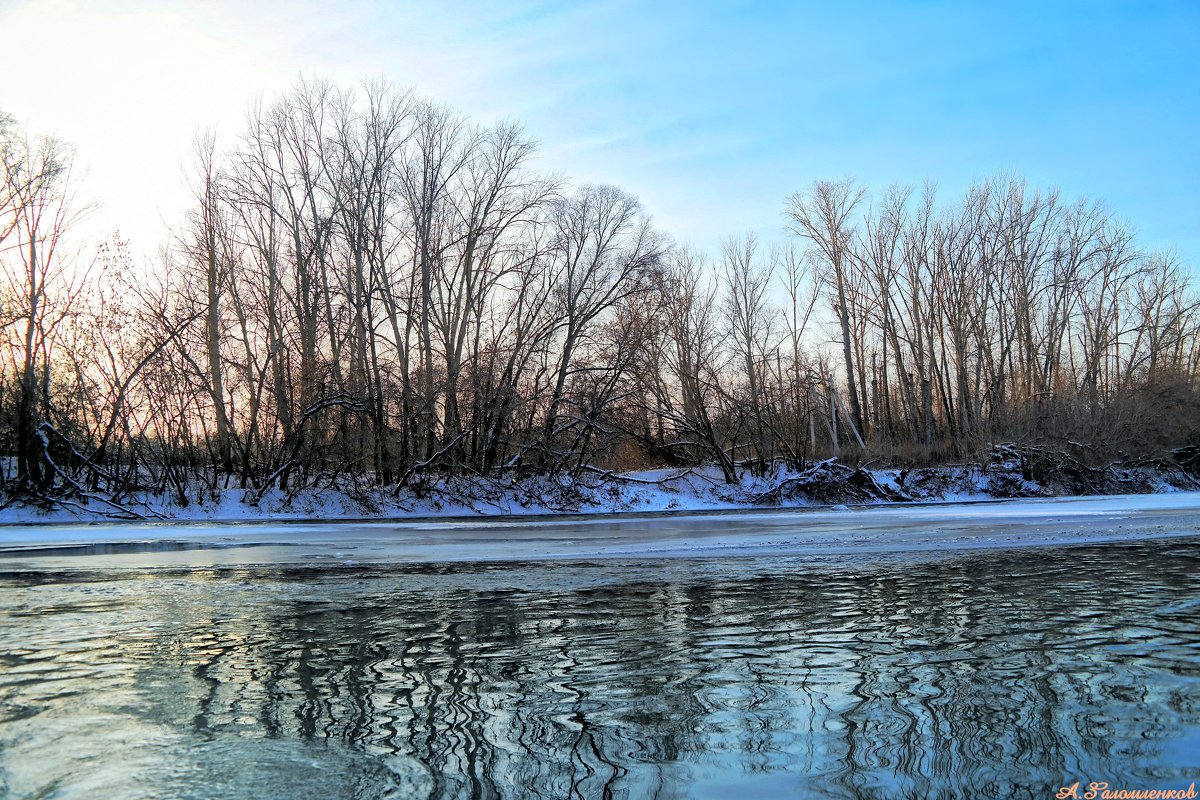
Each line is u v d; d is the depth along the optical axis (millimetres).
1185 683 6027
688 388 43781
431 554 17078
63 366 34188
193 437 35562
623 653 7203
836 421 52656
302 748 4836
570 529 25031
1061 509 31094
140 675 6523
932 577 12055
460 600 10422
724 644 7523
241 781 4340
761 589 11102
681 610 9453
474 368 37594
